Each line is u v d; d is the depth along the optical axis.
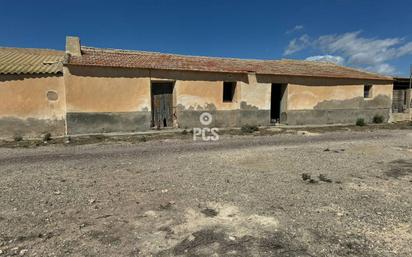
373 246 3.53
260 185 5.73
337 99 18.53
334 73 18.78
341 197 5.12
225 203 4.80
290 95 17.20
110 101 13.12
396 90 22.02
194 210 4.52
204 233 3.80
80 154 8.62
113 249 3.42
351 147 9.94
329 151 9.17
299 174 6.56
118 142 10.76
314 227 3.99
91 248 3.44
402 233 3.85
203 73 14.90
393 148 9.80
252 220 4.18
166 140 11.31
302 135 13.07
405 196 5.20
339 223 4.12
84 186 5.62
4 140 11.21
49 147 9.77
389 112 20.42
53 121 12.34
